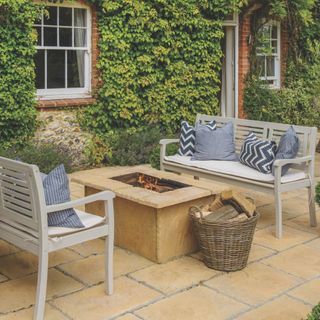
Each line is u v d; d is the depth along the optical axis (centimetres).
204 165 571
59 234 343
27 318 338
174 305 357
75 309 350
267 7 1023
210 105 945
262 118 1049
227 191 430
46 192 345
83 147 809
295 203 605
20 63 724
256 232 505
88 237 357
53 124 781
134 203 440
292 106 1109
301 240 485
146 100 859
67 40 798
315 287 387
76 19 802
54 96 789
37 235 340
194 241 450
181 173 609
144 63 836
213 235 405
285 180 496
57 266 421
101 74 816
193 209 430
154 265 424
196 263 429
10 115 721
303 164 523
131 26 815
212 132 592
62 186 351
